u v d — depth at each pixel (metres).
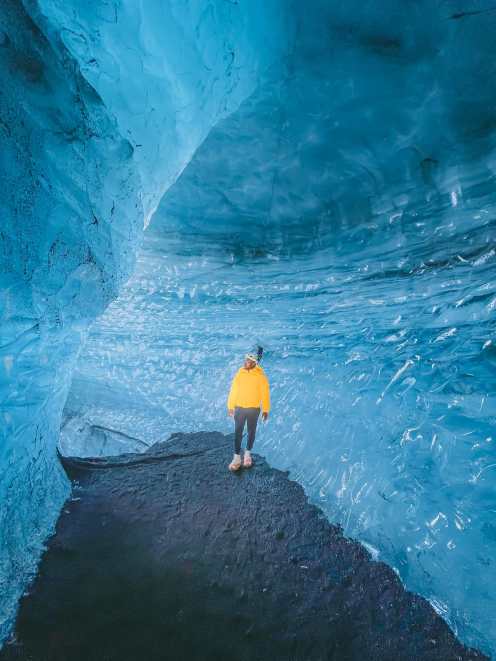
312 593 2.20
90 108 2.64
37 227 2.07
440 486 2.86
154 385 6.70
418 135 6.35
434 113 6.02
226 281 9.57
